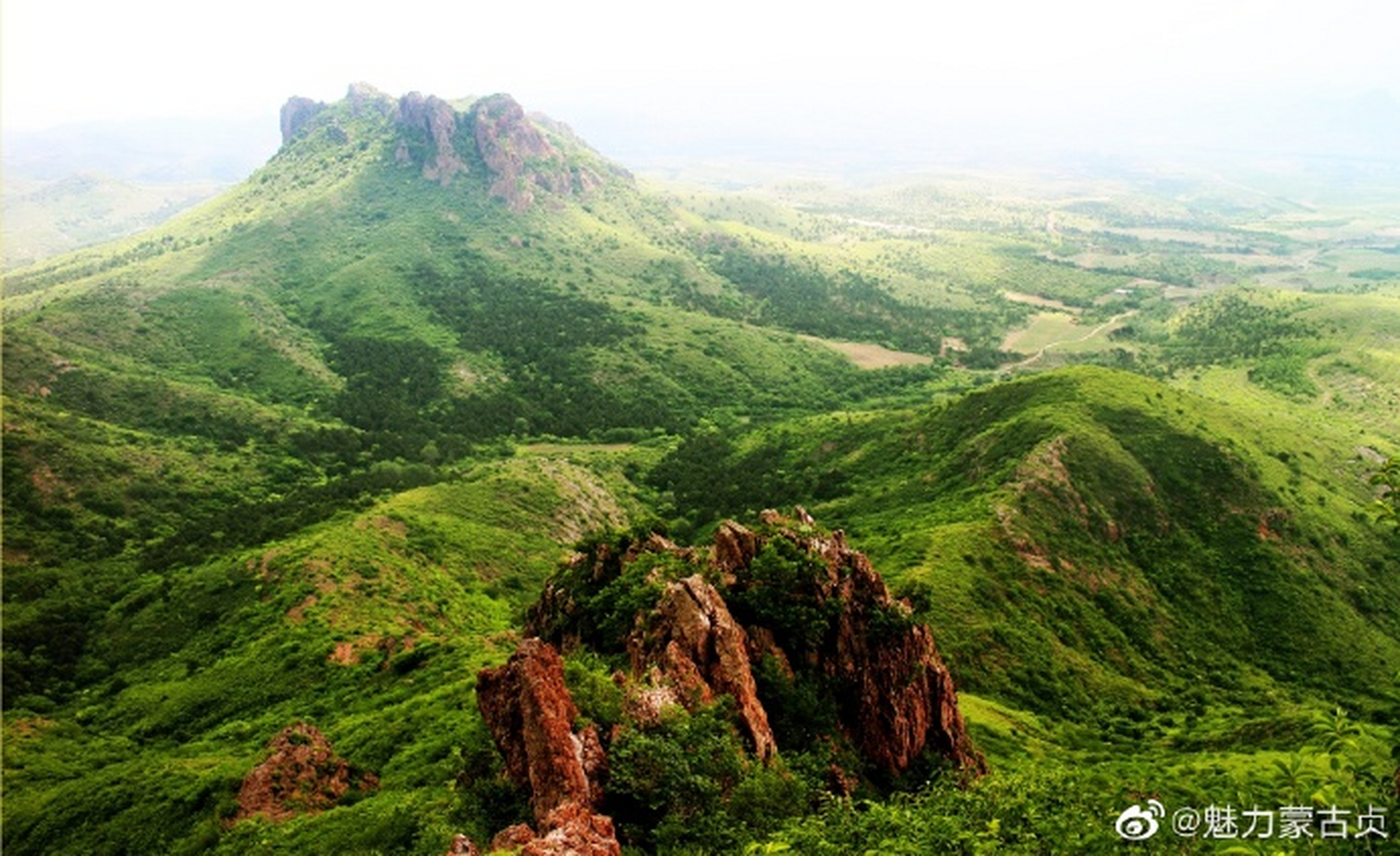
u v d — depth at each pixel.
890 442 184.00
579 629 60.16
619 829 32.97
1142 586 121.88
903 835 26.53
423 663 96.62
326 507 163.00
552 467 198.88
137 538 162.12
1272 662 113.00
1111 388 162.38
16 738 95.38
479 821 35.06
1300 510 136.38
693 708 41.09
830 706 49.41
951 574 110.19
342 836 48.88
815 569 53.66
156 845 62.34
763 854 28.33
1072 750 82.81
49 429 186.12
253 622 115.81
